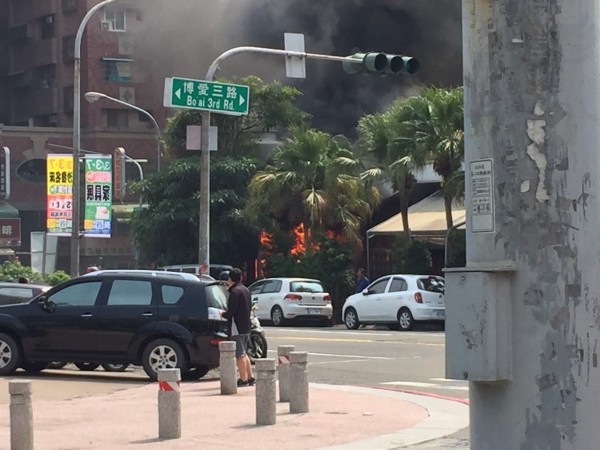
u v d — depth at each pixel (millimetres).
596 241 3871
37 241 35594
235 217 44594
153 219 45906
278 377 14914
